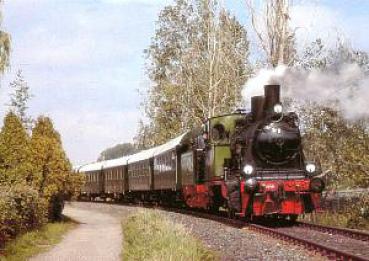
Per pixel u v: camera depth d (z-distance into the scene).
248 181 20.11
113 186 51.62
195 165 27.22
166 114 50.88
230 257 14.35
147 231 17.70
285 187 20.38
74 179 25.11
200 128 26.81
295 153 21.27
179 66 48.44
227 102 43.09
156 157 37.75
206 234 19.27
